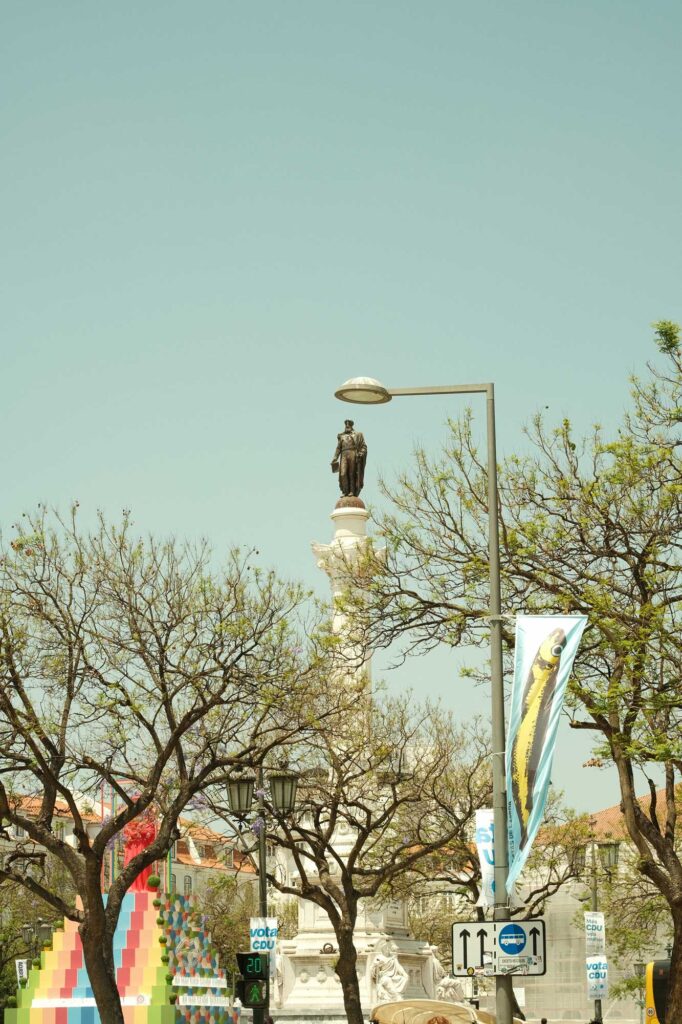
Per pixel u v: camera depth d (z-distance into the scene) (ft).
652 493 111.14
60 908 116.78
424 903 314.35
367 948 206.90
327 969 208.85
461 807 192.44
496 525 90.07
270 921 135.23
